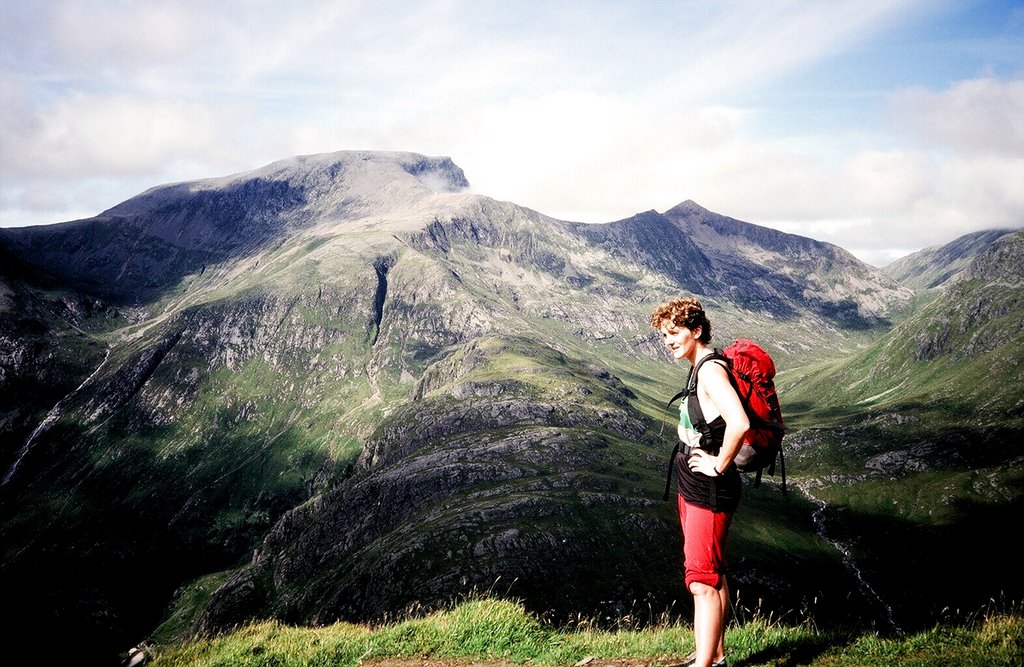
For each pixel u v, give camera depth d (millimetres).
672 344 6059
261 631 13250
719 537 5875
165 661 12133
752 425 5496
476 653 9750
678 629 9711
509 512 165125
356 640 10836
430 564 142125
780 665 7570
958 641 7504
